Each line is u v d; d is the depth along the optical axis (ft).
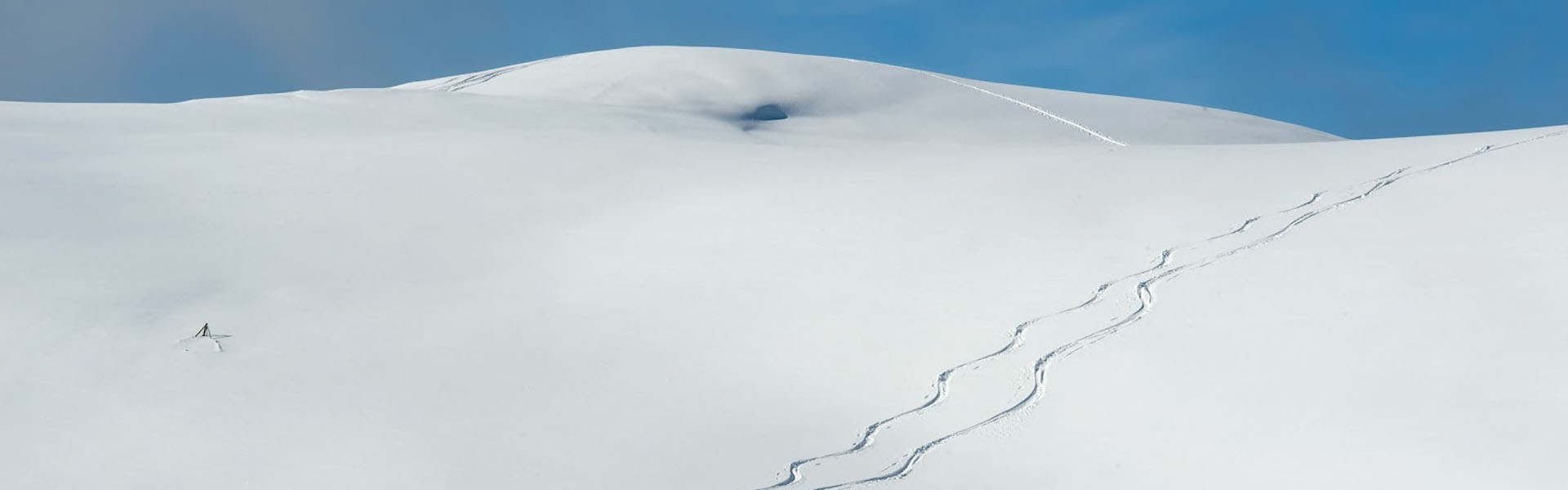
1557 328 74.23
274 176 114.83
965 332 82.74
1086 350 78.74
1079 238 94.73
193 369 78.64
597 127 149.89
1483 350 72.84
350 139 130.52
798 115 198.59
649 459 70.28
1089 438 69.41
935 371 78.64
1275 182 103.71
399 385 78.18
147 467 67.62
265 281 92.79
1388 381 71.10
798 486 66.80
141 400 74.49
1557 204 91.66
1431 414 67.21
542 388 78.38
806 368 80.12
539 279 94.17
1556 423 64.59
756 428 73.46
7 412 72.18
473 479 67.92
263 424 72.79
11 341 80.38
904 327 84.07
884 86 215.10
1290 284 83.87
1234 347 76.89
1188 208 98.78
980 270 90.74
